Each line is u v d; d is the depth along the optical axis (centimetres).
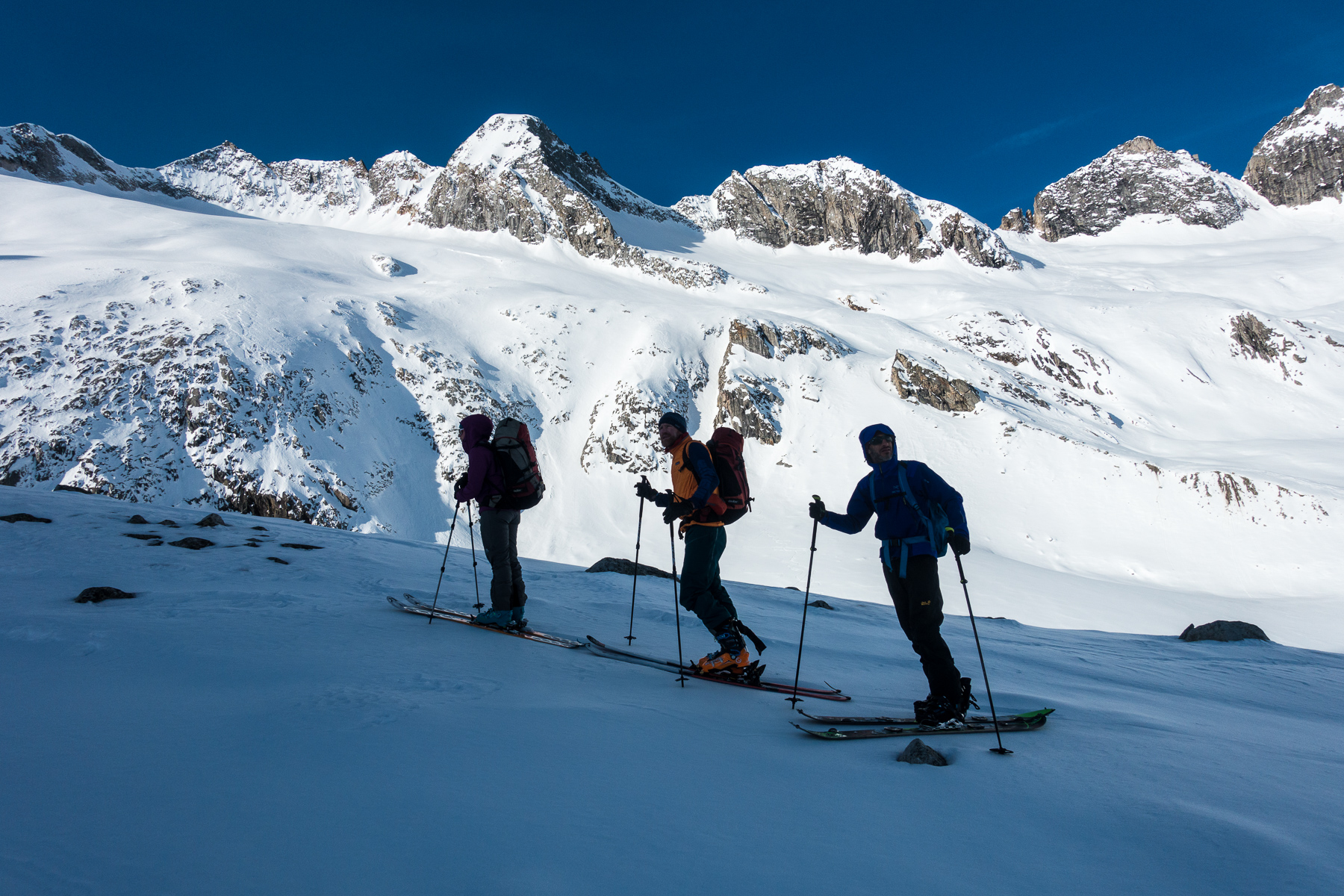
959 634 962
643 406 7981
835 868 192
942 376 8044
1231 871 199
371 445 6719
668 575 1284
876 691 506
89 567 680
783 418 8125
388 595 697
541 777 243
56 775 216
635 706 364
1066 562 5556
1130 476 6325
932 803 250
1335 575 4862
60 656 374
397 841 186
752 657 591
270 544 937
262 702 313
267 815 197
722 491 481
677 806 228
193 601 569
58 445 5322
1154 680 689
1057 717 436
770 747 311
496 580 576
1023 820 238
